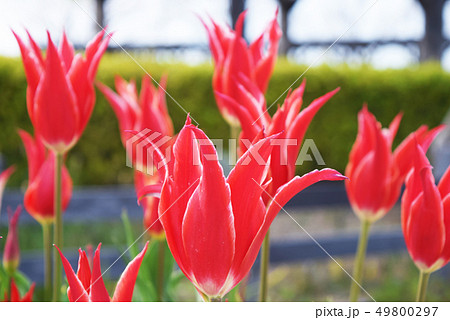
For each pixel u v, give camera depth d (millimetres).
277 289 2459
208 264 365
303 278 2598
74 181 3135
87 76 594
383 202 648
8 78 3195
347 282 2582
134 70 3307
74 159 3387
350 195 665
